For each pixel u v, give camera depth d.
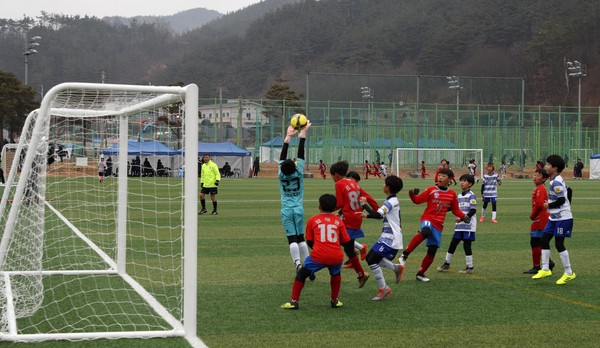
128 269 9.82
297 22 154.12
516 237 14.06
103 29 190.25
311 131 57.00
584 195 28.48
